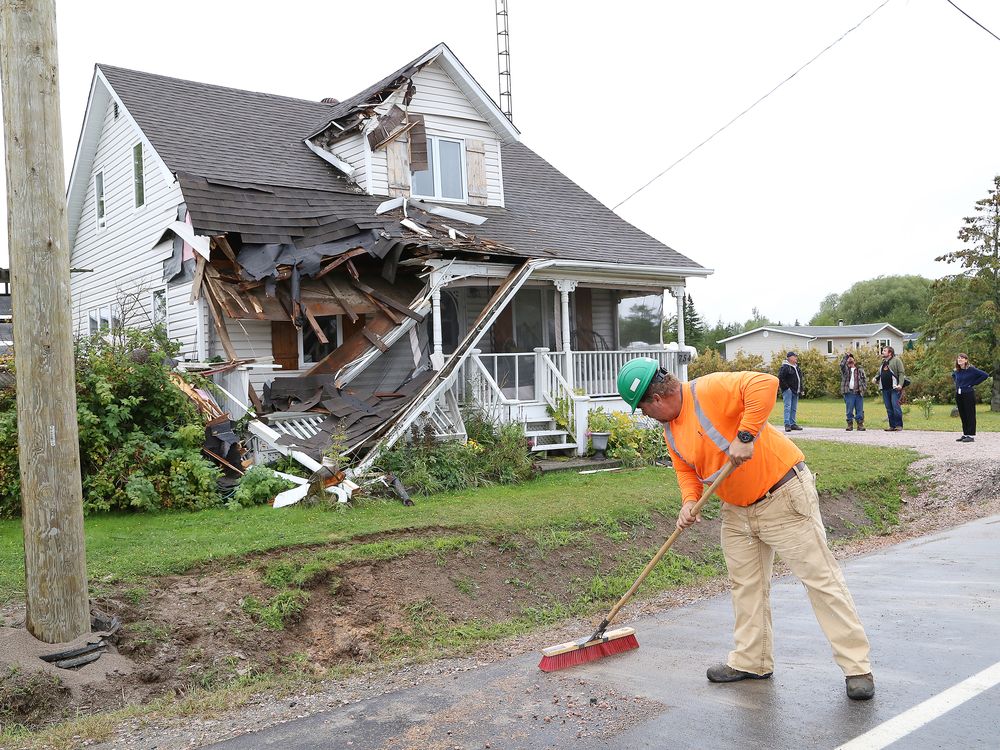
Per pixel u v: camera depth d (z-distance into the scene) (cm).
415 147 1633
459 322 1639
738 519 475
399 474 1127
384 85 1578
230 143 1603
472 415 1353
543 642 668
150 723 488
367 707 478
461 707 461
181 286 1453
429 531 862
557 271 1552
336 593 726
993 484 1222
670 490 1130
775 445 457
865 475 1262
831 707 423
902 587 700
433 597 754
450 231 1462
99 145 1828
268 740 436
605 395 1627
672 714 428
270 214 1376
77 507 592
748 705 434
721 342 6656
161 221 1523
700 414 464
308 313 1260
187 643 631
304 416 1205
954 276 2834
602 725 419
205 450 1073
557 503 1030
